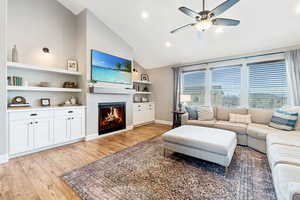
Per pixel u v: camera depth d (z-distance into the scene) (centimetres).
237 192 159
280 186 115
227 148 192
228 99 414
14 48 261
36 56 305
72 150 278
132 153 266
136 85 548
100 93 357
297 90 304
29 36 296
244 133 301
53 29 329
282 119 279
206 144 206
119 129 421
